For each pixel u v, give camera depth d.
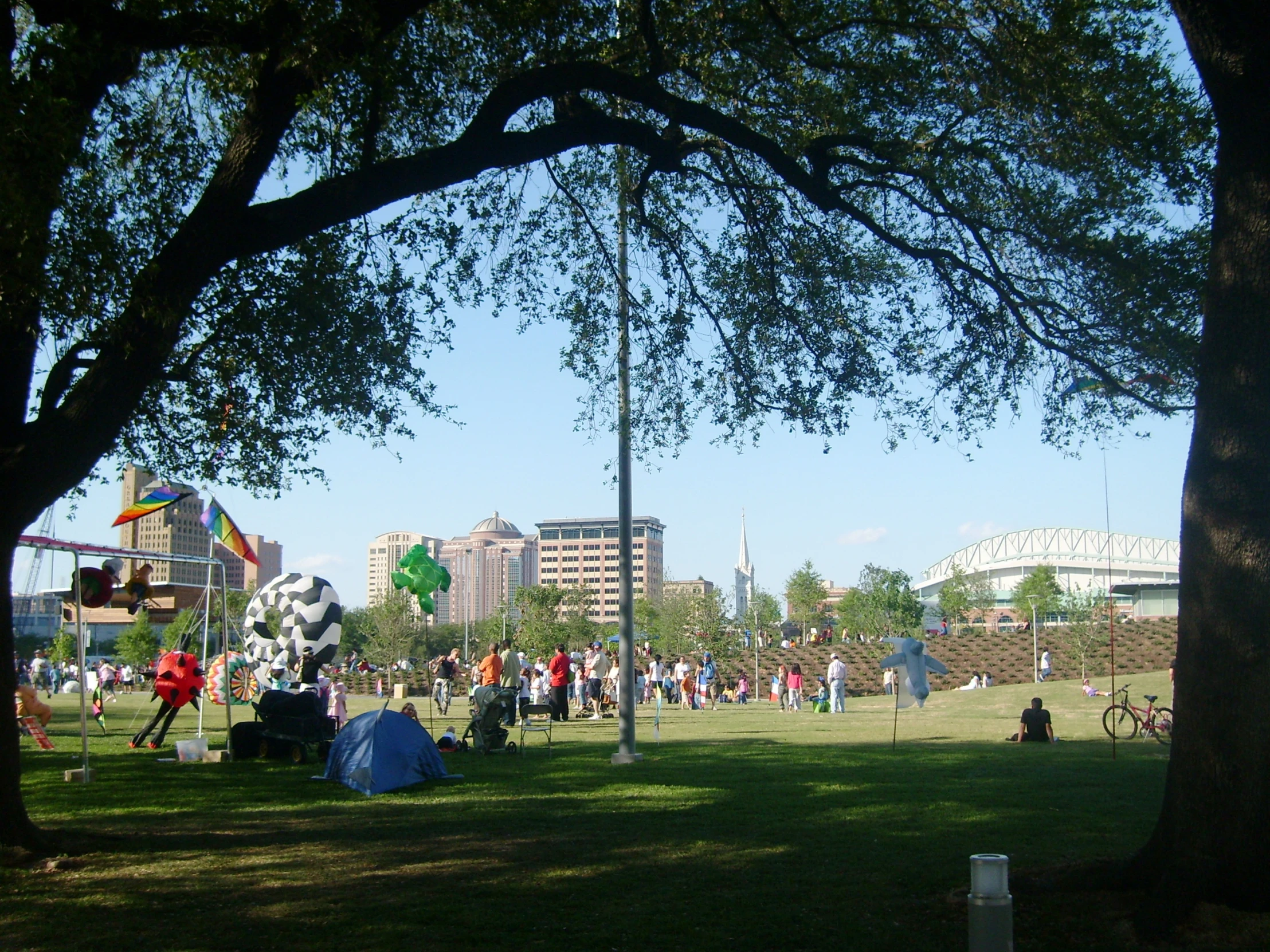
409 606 75.56
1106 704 29.56
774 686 37.78
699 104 10.59
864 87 11.62
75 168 9.60
